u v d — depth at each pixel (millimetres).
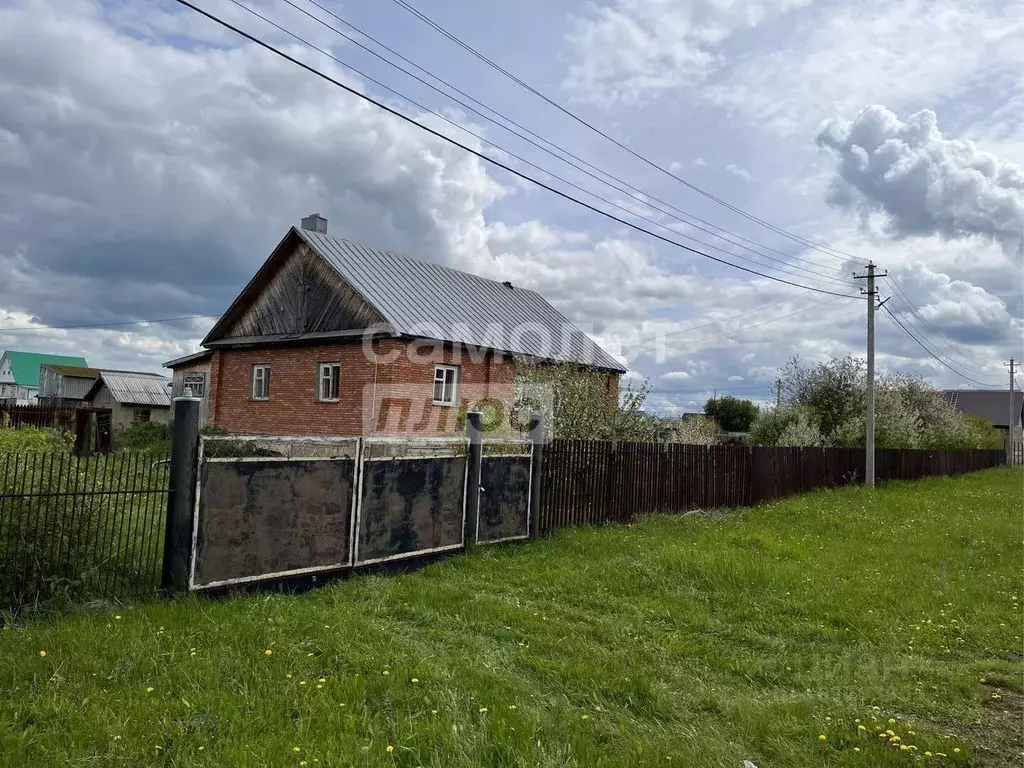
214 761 3264
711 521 12453
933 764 3750
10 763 3127
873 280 20734
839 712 4379
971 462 32062
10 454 5520
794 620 6570
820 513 13711
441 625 5773
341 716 3793
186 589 5781
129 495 6301
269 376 20844
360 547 7336
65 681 4004
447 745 3537
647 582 7609
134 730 3488
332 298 19281
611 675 4758
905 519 13695
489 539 9141
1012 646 5992
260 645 4797
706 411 50406
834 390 27406
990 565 9469
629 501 12086
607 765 3498
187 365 24562
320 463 6926
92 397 33344
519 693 4328
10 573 5312
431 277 22172
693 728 4047
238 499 6176
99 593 5645
